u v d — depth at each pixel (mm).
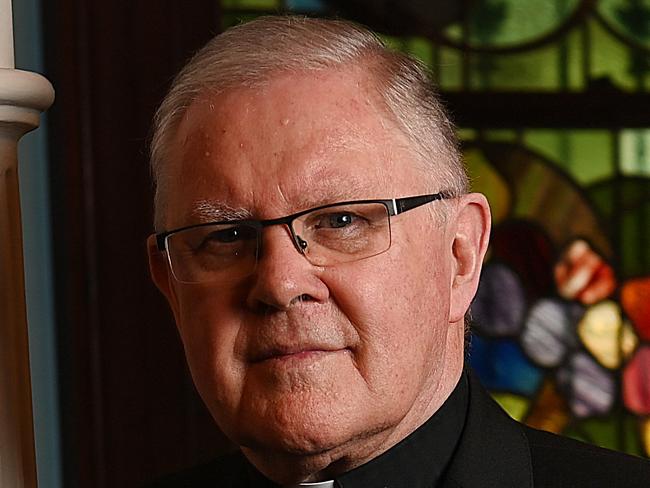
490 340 3074
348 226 1259
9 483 1345
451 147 1385
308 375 1253
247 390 1272
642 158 3143
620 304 3086
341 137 1256
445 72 3133
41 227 2734
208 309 1286
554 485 1450
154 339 2729
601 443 3041
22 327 1360
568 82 3162
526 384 3059
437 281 1335
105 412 2709
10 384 1346
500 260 3102
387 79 1315
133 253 2729
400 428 1409
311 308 1245
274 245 1236
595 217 3113
